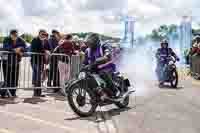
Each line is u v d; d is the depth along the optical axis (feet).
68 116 20.42
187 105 25.14
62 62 28.12
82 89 20.27
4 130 16.76
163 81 36.81
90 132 17.01
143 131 17.58
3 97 26.17
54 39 29.96
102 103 21.08
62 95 27.84
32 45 26.84
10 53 25.49
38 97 26.78
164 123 19.42
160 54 37.24
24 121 18.70
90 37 21.56
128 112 22.27
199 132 17.71
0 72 26.53
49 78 28.58
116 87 22.31
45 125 18.01
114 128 17.97
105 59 21.29
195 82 41.39
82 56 28.94
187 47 66.33
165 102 26.21
